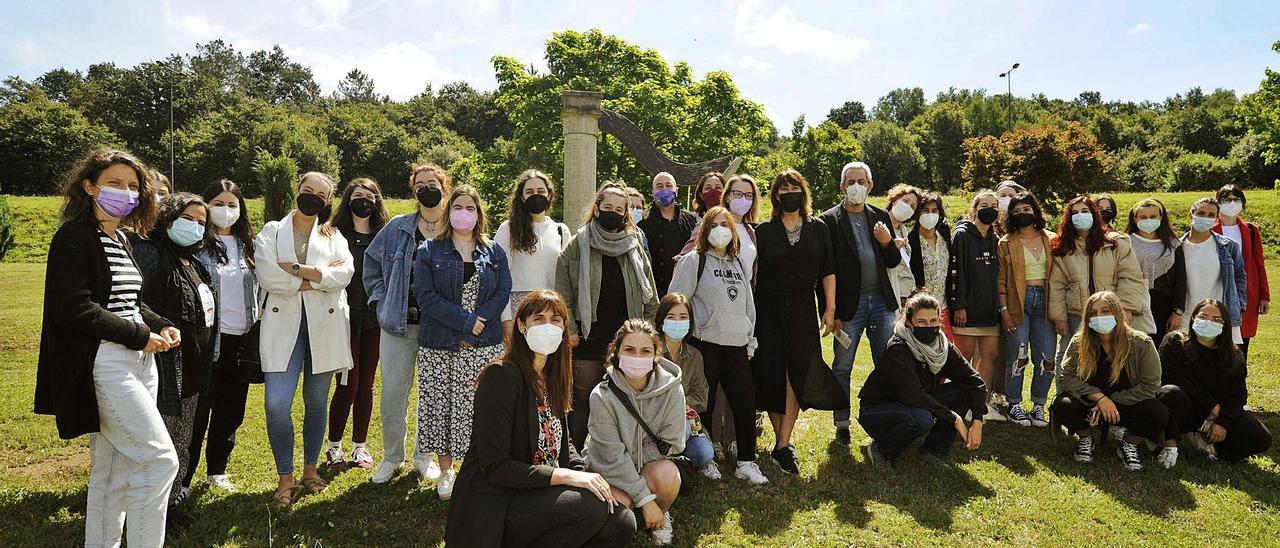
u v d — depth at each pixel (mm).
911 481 4062
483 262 3801
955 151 62312
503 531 2672
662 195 4734
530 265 4199
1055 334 5246
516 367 2846
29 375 6562
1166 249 5473
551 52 19719
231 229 3689
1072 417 4477
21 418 5016
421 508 3605
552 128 17922
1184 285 5414
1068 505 3730
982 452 4570
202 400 3439
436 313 3643
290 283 3531
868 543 3309
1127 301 5086
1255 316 5695
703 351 4059
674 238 4812
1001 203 5652
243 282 3676
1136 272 5105
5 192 47500
